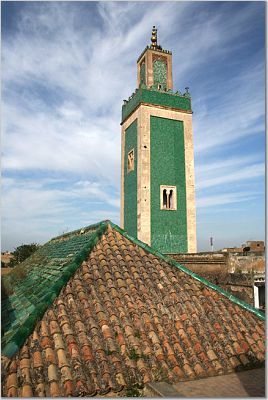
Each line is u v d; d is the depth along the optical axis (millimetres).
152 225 22562
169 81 26516
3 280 11664
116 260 7535
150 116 24406
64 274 6531
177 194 23812
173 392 4188
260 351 5688
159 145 24141
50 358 4559
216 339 5750
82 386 4199
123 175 26922
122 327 5488
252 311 6750
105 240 8414
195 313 6297
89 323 5379
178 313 6242
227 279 11789
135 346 5094
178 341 5488
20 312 6484
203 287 7242
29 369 4367
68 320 5371
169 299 6570
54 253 12219
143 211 22406
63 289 6176
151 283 6941
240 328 6238
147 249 8242
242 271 11266
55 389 4109
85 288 6320
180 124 25328
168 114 24953
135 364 4805
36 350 4711
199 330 5883
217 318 6363
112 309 5844
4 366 4332
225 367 5184
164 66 26688
